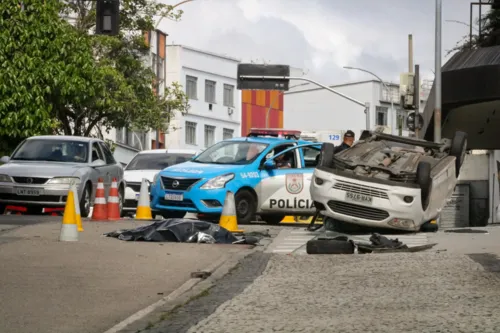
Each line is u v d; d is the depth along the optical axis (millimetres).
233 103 99062
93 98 43750
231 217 22766
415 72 40750
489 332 9000
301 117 112562
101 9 30344
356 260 15945
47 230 20828
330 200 21906
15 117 36719
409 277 13453
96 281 13430
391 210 21422
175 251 17266
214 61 95688
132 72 52219
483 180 45656
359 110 109438
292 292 12289
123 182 31953
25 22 37594
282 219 30031
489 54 44375
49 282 13234
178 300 11602
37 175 27500
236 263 15641
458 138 24109
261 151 27562
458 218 45781
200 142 93812
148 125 52000
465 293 11703
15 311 10945
